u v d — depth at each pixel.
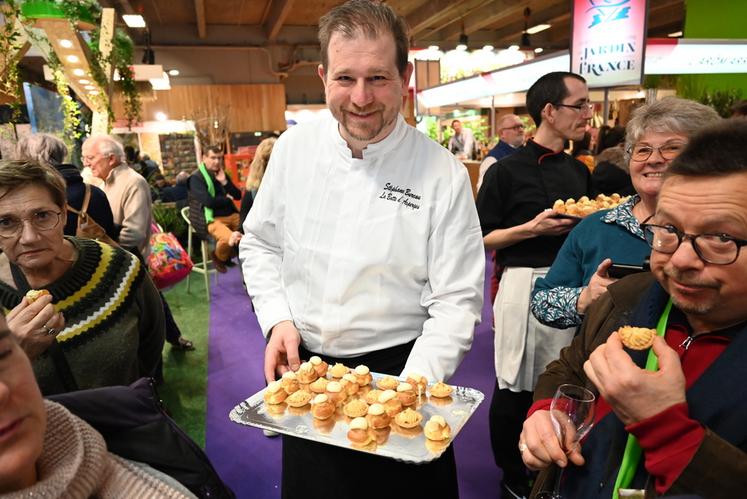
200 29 12.83
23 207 1.38
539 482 1.14
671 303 0.95
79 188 2.51
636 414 0.81
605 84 3.91
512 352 2.10
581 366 1.19
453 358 1.34
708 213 0.76
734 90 6.85
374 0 1.28
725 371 0.81
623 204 1.63
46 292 1.39
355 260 1.40
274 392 1.35
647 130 1.42
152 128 10.23
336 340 1.46
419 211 1.40
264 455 2.68
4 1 3.69
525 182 2.23
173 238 3.71
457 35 14.34
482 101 9.55
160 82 8.00
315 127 1.53
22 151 2.65
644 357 0.94
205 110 12.76
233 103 14.11
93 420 0.88
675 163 0.83
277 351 1.51
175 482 0.90
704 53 5.28
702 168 0.77
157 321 1.82
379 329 1.44
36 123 4.72
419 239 1.41
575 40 3.93
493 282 2.58
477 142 10.09
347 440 1.18
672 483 0.77
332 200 1.44
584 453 1.02
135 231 3.26
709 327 0.88
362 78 1.23
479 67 11.40
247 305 5.07
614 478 0.93
